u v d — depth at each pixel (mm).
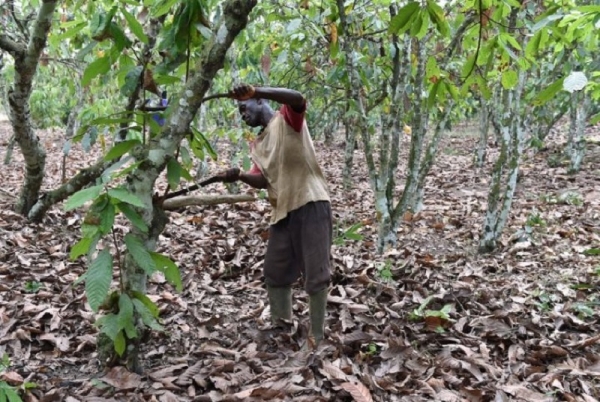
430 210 7711
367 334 3529
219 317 3775
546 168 11016
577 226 6559
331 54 4727
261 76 6965
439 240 6227
